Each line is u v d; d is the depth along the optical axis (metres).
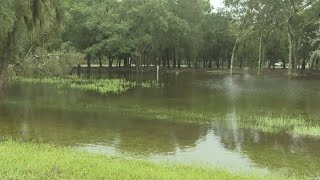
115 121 23.95
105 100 33.72
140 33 70.31
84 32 70.50
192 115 26.38
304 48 80.31
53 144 17.50
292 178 13.33
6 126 21.73
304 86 49.84
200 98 36.12
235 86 49.44
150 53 85.19
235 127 22.66
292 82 56.84
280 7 73.25
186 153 16.88
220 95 38.94
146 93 39.91
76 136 19.62
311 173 14.22
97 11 68.75
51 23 32.84
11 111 27.11
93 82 49.62
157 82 53.34
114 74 69.12
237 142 19.09
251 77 68.31
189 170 13.12
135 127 22.25
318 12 72.94
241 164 15.33
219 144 18.66
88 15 69.19
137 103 32.09
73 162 12.36
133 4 69.62
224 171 13.56
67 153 14.45
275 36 86.31
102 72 74.88
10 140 17.53
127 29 67.00
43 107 29.22
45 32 34.97
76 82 49.44
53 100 33.22
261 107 30.69
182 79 61.34
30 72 37.50
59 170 11.11
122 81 52.28
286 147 18.25
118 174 11.22
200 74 76.31
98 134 20.25
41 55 36.69
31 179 10.02
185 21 76.62
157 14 68.81
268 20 75.81
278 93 41.25
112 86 45.34
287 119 25.16
